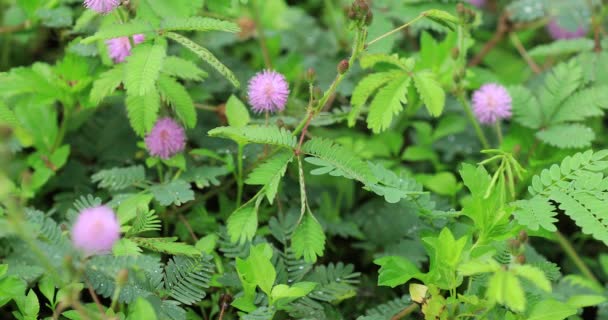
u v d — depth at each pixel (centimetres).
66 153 69
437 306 59
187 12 66
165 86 66
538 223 59
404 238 69
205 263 62
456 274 60
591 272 72
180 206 68
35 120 69
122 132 72
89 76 68
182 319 60
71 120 72
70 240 61
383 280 60
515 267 56
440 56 73
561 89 71
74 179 70
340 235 71
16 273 61
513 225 61
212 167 67
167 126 66
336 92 74
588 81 72
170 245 62
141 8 65
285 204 69
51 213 66
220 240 65
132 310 60
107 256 60
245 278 62
